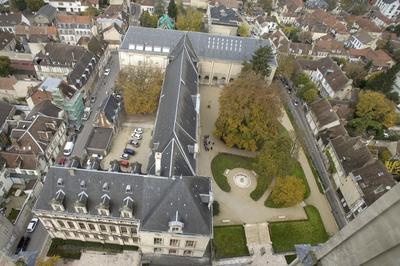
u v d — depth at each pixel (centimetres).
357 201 7488
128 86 9531
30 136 7912
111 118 9125
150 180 5934
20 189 7694
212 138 9488
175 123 7056
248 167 8675
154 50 11306
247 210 7556
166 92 8750
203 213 5819
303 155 9281
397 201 1192
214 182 8144
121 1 16488
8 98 10225
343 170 8262
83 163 8525
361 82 12675
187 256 6525
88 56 11069
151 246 6262
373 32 16538
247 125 8662
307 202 7981
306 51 13950
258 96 8331
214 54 11438
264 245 6906
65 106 9181
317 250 1812
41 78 11119
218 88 11881
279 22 17350
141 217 5853
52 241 6581
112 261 6378
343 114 10700
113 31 12706
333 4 19562
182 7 17038
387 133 10669
